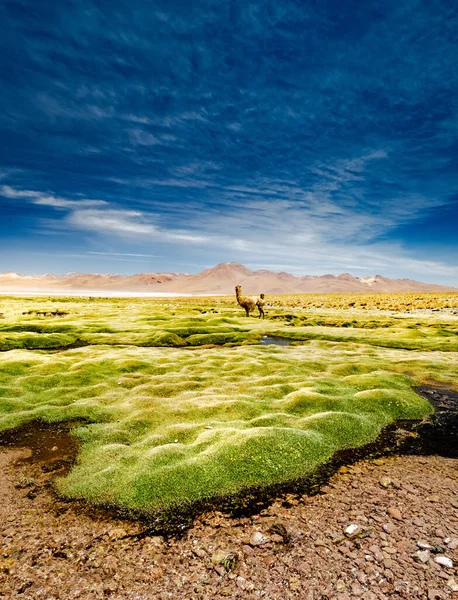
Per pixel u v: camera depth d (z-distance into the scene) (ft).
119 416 51.01
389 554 24.39
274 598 21.09
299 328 155.84
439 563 23.40
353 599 20.75
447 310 249.14
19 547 25.71
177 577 22.95
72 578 22.88
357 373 77.30
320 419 47.32
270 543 25.96
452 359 92.27
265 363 83.76
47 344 117.39
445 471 36.86
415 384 69.97
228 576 22.91
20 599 21.22
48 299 529.45
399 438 45.44
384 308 278.26
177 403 55.31
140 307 309.22
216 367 80.79
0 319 179.32
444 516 28.78
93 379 69.62
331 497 31.89
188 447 39.63
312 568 23.34
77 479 34.78
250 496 32.04
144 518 29.22
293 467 36.45
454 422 51.08
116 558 24.67
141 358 88.02
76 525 28.32
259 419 47.24
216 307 321.73
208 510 30.14
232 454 37.27
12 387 63.05
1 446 42.70
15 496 32.32
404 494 32.27
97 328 150.82
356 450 41.73
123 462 37.58
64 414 51.83
